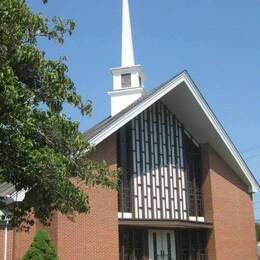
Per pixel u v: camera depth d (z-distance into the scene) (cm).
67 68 1032
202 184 2833
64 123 1005
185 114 2739
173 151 2739
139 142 2605
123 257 2458
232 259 2806
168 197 2641
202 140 2867
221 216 2816
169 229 2698
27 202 1078
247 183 3003
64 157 990
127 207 2467
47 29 1021
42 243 1900
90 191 2223
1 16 906
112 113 2864
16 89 866
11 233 2034
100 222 2244
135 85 2873
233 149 2822
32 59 972
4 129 883
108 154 2333
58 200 1030
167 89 2466
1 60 899
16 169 939
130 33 2967
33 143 960
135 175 2539
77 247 2141
